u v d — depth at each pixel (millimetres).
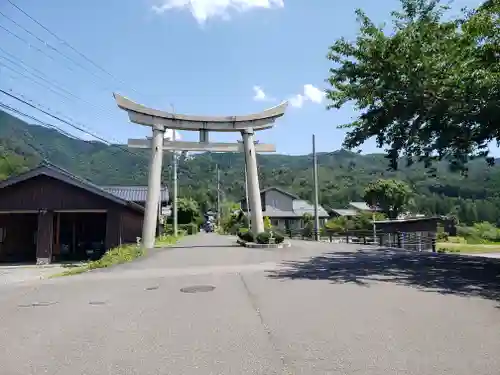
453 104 10305
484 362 3998
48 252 19141
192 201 57875
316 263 12719
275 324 5457
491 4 9477
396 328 5203
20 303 7383
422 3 10680
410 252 17047
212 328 5324
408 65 9977
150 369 3926
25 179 18938
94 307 6855
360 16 10945
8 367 4059
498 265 11789
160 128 20203
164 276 10453
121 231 20031
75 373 3871
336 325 5363
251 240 21500
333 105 12516
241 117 21281
